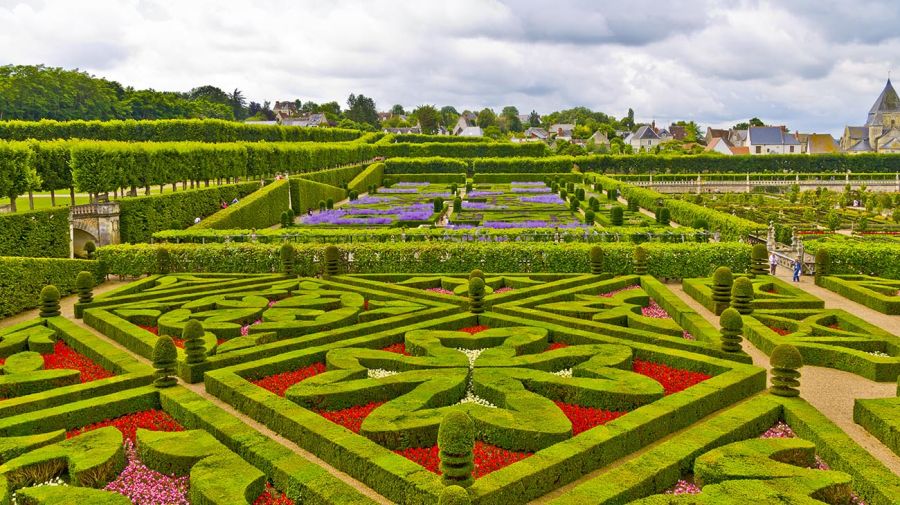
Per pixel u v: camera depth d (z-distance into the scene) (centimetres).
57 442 1387
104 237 4456
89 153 4716
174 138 9206
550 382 1606
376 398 1603
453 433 1083
